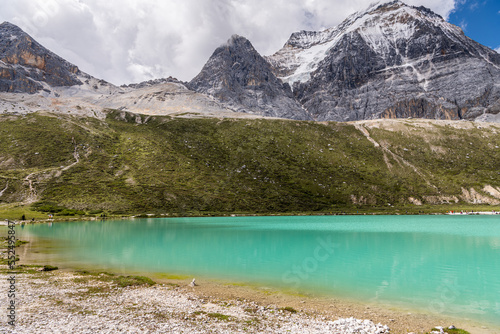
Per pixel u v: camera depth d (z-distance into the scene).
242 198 135.12
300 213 123.44
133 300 20.33
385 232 63.94
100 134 182.88
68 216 96.69
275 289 23.67
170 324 16.08
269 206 131.00
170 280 26.31
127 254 38.91
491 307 20.03
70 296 20.78
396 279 26.66
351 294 22.55
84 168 139.75
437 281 25.97
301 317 17.88
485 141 196.88
